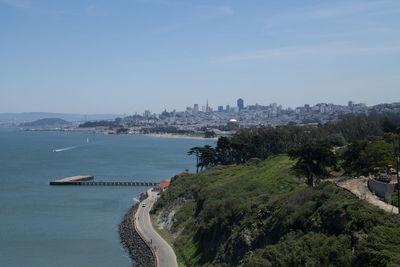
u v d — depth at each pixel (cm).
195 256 6700
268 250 4812
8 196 12794
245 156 13350
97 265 7088
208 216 7169
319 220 4634
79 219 10100
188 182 10962
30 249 7844
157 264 6600
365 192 4912
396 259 3359
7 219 9969
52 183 15350
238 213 6362
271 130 14812
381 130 14262
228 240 6022
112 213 10825
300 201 5281
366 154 6781
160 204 10294
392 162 6431
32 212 10738
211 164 14450
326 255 4044
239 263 5456
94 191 14162
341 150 9794
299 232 4762
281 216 5297
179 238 7775
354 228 4081
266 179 8331
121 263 7175
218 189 8288
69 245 8100
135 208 10925
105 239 8500
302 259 4231
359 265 3650
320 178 6512
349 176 6906
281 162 10006
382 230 3797
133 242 8019
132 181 16325
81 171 19200
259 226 5672
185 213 8744
